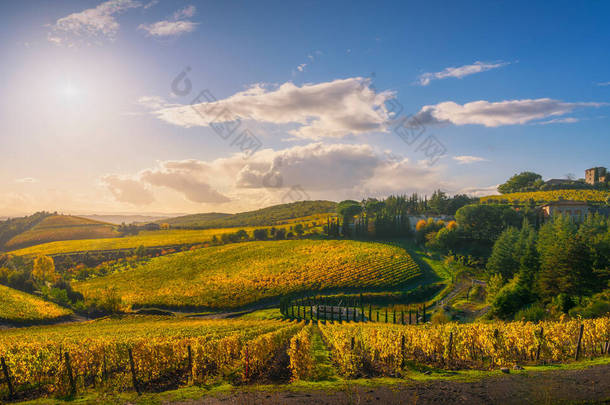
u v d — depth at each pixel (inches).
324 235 6840.6
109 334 1758.1
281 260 5083.7
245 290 3865.7
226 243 7027.6
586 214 5684.1
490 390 576.1
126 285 4475.9
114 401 599.8
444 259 4781.0
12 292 3631.9
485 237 5502.0
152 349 784.9
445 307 2770.7
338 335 940.6
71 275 5349.4
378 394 570.9
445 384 612.1
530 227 4239.7
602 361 734.5
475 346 799.7
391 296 3503.9
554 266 2241.6
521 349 797.2
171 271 5034.5
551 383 601.9
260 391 611.2
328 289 3811.5
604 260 2822.3
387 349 765.9
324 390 601.9
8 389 685.9
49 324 2918.3
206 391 633.6
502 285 2608.3
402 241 6171.3
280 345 1019.3
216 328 1839.3
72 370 730.8
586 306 1517.0
